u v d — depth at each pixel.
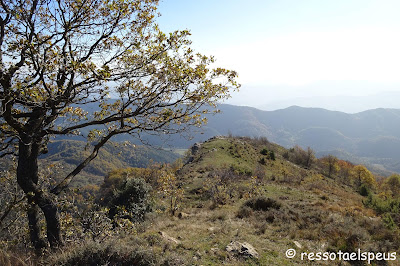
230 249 7.37
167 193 16.94
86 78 5.64
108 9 6.30
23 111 6.72
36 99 5.52
